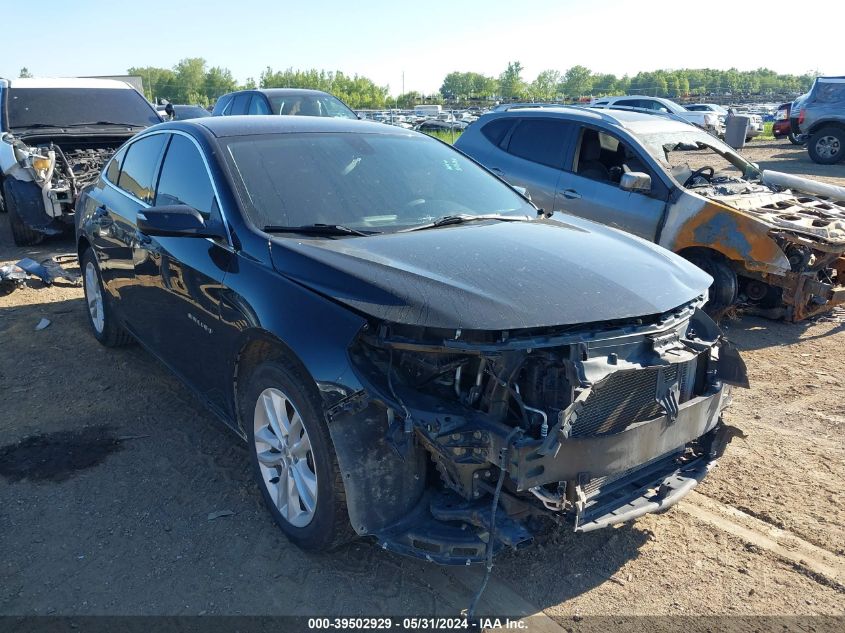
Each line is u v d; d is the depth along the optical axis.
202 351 3.59
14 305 6.54
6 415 4.35
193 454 3.90
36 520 3.29
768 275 6.10
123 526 3.25
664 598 2.82
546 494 2.54
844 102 17.75
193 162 3.83
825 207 6.86
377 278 2.75
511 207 4.07
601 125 6.90
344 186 3.69
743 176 7.61
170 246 3.79
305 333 2.74
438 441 2.48
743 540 3.20
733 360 3.15
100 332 5.40
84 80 10.71
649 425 2.73
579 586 2.89
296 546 3.09
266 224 3.33
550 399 2.59
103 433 4.13
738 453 4.02
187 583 2.88
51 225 8.66
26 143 9.01
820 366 5.43
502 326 2.49
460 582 2.90
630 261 3.13
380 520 2.67
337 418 2.60
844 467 3.86
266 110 11.82
